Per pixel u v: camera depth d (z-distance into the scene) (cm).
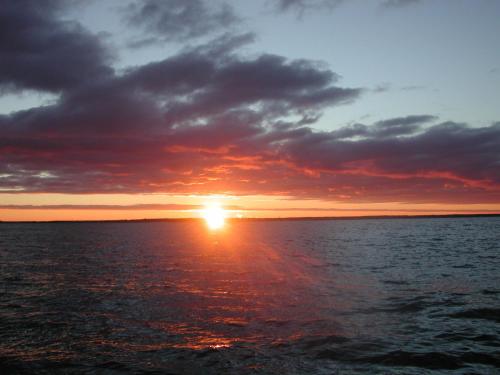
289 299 2219
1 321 1781
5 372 1211
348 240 8550
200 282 2838
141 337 1541
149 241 8869
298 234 12512
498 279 2845
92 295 2366
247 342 1467
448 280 2819
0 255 5191
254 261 4303
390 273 3219
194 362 1276
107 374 1192
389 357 1288
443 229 14888
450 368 1194
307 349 1380
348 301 2150
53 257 4894
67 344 1463
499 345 1389
